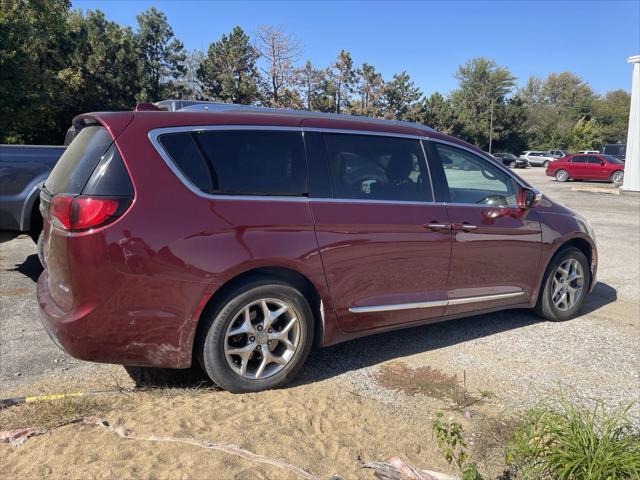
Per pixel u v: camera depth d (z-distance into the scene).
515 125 76.94
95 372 3.80
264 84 48.28
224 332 3.24
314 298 3.63
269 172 3.44
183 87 46.81
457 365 4.03
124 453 2.58
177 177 3.14
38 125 36.56
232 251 3.18
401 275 3.89
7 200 6.07
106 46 40.09
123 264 2.95
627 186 20.86
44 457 2.57
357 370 3.90
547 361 4.14
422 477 2.51
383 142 3.98
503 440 2.98
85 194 2.98
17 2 31.42
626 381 3.81
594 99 94.31
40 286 3.59
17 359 4.03
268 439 2.79
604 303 5.78
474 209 4.27
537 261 4.73
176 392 3.40
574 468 2.44
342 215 3.60
